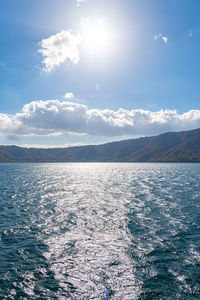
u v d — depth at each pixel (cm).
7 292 987
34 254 1369
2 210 2533
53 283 1059
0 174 8931
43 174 8988
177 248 1452
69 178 6944
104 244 1526
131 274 1134
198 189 4194
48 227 1902
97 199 3194
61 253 1385
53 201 3061
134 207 2652
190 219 2130
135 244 1523
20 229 1850
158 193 3725
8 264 1240
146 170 11544
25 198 3309
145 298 943
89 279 1092
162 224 1978
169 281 1070
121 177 7206
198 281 1067
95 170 12281
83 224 1980
